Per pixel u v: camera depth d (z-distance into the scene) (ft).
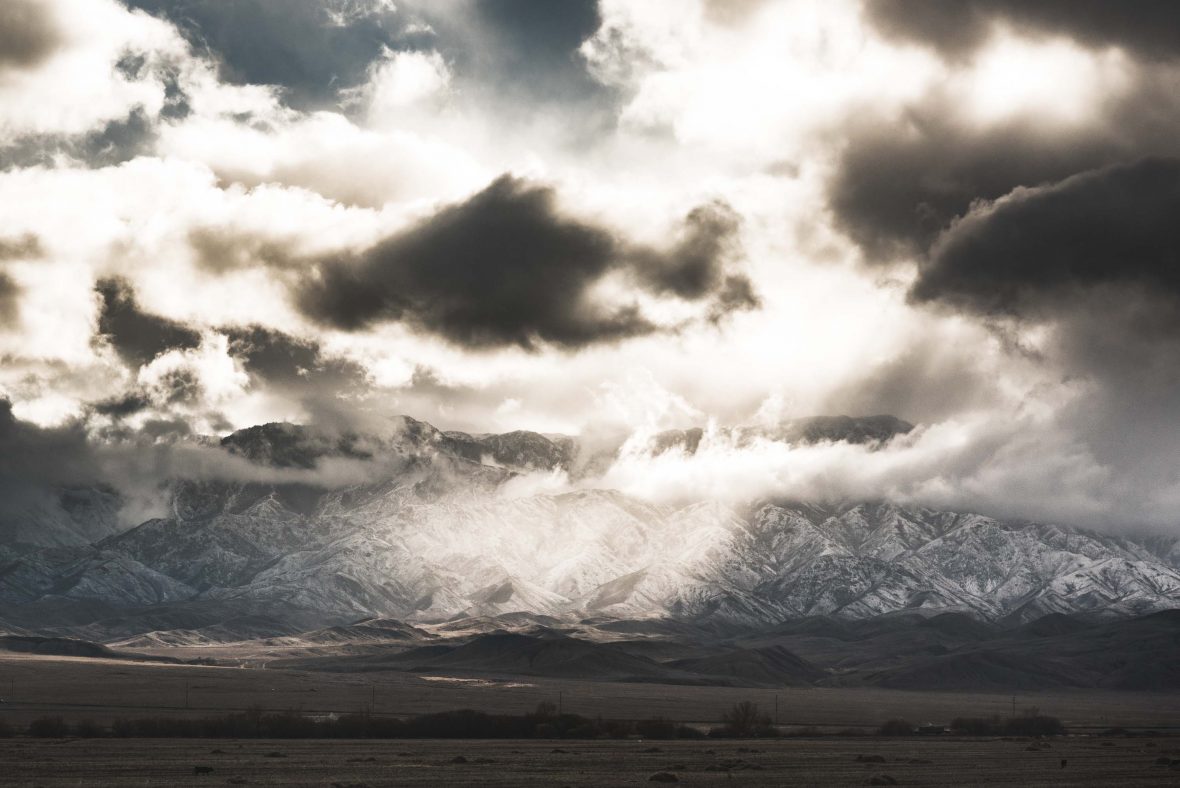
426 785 592.19
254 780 608.60
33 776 621.31
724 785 609.42
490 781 618.85
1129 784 635.25
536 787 586.04
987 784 631.56
